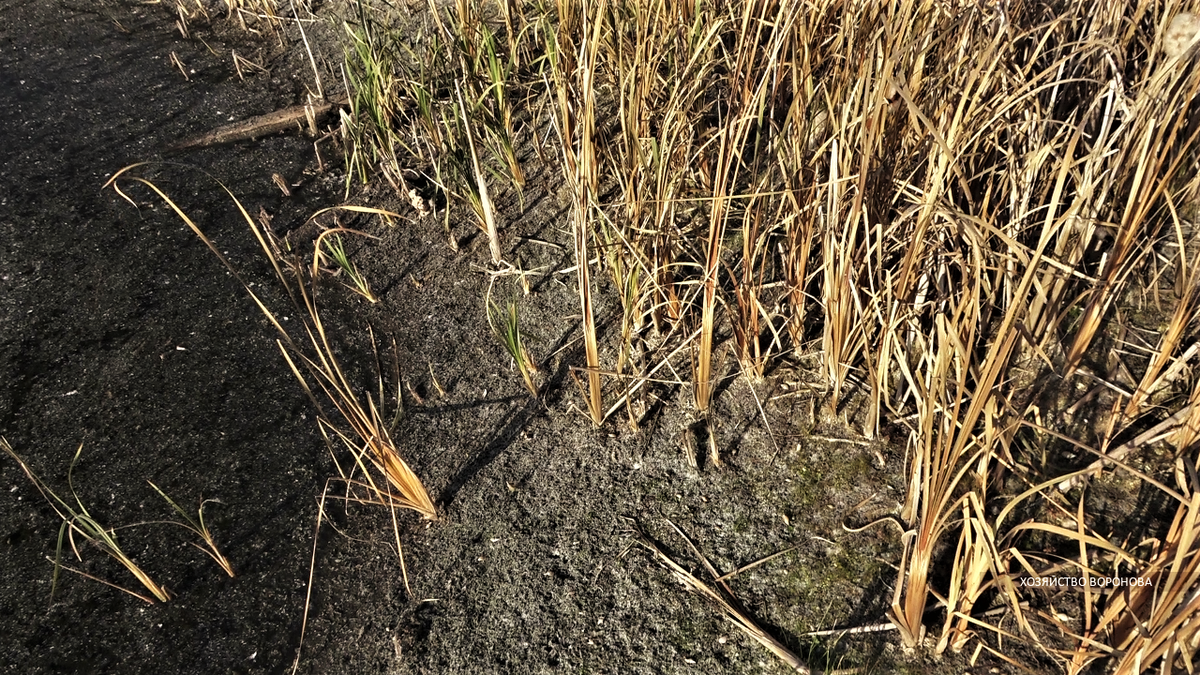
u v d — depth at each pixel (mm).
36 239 1855
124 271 1804
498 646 1248
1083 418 1354
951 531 1266
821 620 1222
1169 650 927
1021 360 1416
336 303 1795
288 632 1290
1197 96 1390
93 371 1621
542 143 2031
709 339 1379
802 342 1539
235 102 2291
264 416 1567
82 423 1539
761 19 1474
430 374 1647
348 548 1386
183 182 2023
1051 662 1123
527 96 2117
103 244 1857
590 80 1381
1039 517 1255
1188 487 1187
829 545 1298
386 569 1357
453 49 2154
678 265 1589
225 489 1458
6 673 1227
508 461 1480
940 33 1384
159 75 2387
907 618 1146
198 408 1573
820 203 1364
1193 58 1293
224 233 1910
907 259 1219
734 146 1250
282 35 2537
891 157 1351
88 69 2385
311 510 1437
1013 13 1396
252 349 1681
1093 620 1152
